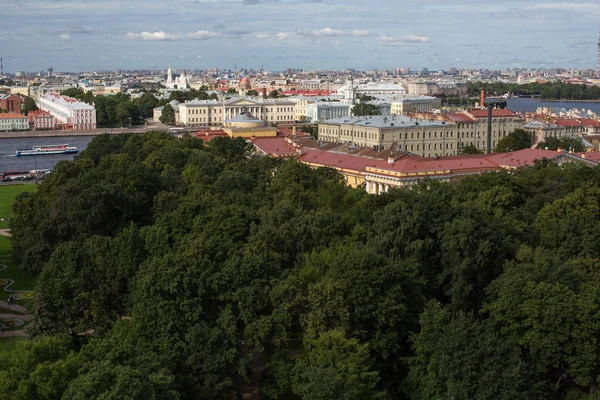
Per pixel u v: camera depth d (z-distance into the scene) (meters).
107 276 123.44
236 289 115.25
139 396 82.38
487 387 95.75
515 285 110.38
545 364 105.50
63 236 163.38
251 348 112.19
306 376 97.25
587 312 104.56
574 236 137.25
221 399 101.88
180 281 110.50
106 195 169.50
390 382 111.31
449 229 128.38
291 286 115.50
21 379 87.94
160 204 176.50
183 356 102.88
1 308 148.00
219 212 151.50
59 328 117.25
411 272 119.31
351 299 111.00
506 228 141.38
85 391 81.69
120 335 105.00
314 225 141.25
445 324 106.44
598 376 103.50
